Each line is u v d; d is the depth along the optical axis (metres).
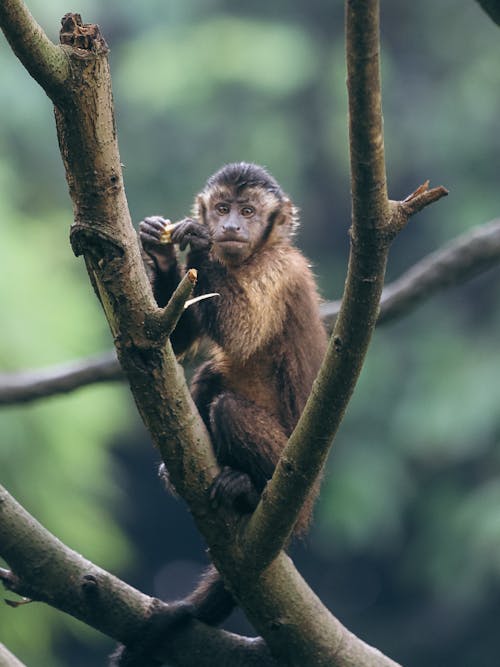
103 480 16.62
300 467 5.88
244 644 6.78
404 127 26.55
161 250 7.52
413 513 25.45
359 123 5.22
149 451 27.94
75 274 22.08
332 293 27.52
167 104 25.62
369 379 24.80
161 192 27.00
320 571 28.25
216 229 8.73
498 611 25.03
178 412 6.10
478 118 26.09
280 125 26.25
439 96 26.84
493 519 21.48
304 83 26.33
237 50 25.67
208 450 6.25
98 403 16.45
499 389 22.30
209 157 26.53
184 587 29.55
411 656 25.77
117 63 27.83
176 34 26.80
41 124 25.06
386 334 25.50
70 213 25.52
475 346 24.20
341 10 27.70
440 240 26.03
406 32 28.19
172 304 5.75
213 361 8.27
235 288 7.99
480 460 24.20
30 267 17.66
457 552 22.89
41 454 15.69
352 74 5.15
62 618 15.28
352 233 5.48
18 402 10.33
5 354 16.12
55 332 16.98
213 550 6.26
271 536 6.07
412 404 23.56
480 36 27.47
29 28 5.39
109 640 25.33
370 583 27.94
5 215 19.14
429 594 27.17
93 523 16.14
